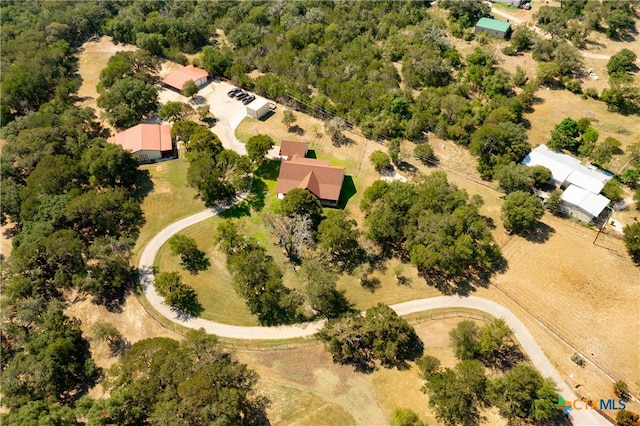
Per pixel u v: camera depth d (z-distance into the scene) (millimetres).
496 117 113312
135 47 167750
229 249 87875
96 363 75375
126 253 89188
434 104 123312
